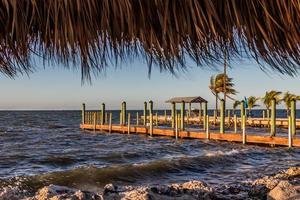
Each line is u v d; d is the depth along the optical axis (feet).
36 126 223.51
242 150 78.84
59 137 139.54
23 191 43.01
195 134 102.63
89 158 76.54
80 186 46.93
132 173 52.90
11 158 77.51
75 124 250.98
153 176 53.52
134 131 130.93
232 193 30.91
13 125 235.61
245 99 154.51
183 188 29.27
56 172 52.26
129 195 25.45
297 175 37.78
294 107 87.35
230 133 96.48
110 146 103.40
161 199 25.64
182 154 81.41
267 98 179.52
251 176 51.78
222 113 97.55
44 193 26.84
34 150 96.27
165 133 113.80
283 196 25.84
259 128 142.82
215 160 65.72
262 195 29.01
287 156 71.72
